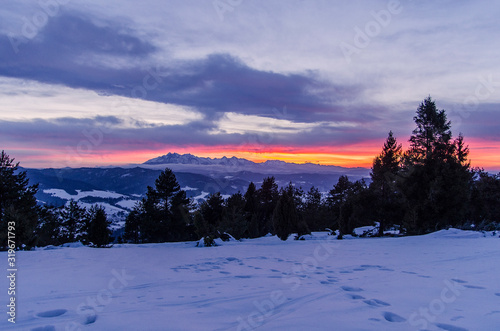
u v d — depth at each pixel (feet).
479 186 90.17
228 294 15.03
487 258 24.88
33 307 12.61
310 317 11.04
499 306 12.12
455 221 65.31
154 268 23.22
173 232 131.23
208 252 34.73
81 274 20.16
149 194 134.72
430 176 67.10
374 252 32.04
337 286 16.46
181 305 13.02
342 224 79.00
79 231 131.23
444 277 18.13
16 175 78.48
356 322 10.39
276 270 22.50
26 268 22.26
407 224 67.41
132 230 135.33
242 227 85.25
